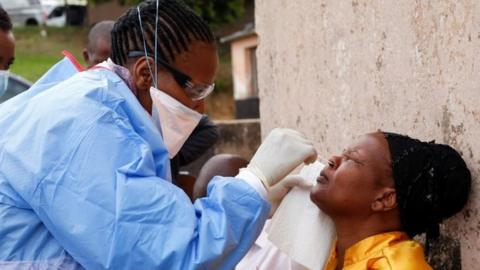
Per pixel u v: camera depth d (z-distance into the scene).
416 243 1.91
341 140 3.02
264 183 1.75
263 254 2.18
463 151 2.00
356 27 2.78
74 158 1.61
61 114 1.66
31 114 1.69
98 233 1.58
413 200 1.90
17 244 1.64
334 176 1.94
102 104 1.69
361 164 1.92
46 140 1.63
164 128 1.87
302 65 3.48
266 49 4.06
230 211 1.67
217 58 1.90
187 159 3.53
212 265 1.64
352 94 2.86
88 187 1.60
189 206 1.65
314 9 3.26
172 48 1.81
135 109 1.74
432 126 2.18
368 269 1.89
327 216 2.01
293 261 2.13
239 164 2.72
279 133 1.82
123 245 1.58
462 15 1.98
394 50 2.44
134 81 1.85
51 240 1.66
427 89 2.20
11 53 2.88
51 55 15.67
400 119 2.41
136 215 1.60
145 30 1.82
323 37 3.17
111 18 17.48
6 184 1.64
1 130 1.71
